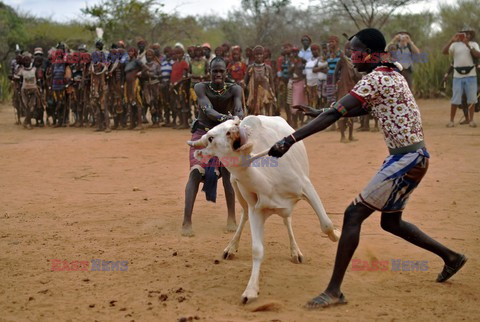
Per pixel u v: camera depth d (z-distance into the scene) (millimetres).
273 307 4324
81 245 6059
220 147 4473
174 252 5750
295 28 31328
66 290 4789
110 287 4855
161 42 30141
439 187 8500
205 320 4137
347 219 4414
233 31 32469
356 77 12414
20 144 14383
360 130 15422
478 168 9812
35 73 18016
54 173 10391
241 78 15188
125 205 7871
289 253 5734
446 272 4812
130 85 16500
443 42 26906
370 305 4383
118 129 17203
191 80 16125
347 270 5188
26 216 7316
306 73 15531
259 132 4797
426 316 4164
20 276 5148
